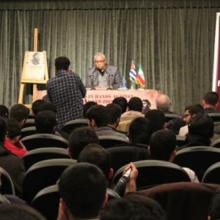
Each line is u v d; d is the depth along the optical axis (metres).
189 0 10.58
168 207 2.74
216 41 9.82
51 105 6.50
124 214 1.56
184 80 10.66
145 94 8.76
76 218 2.02
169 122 6.35
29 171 3.58
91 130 3.95
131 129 4.62
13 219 1.43
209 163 4.08
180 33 10.64
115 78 9.96
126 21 10.73
